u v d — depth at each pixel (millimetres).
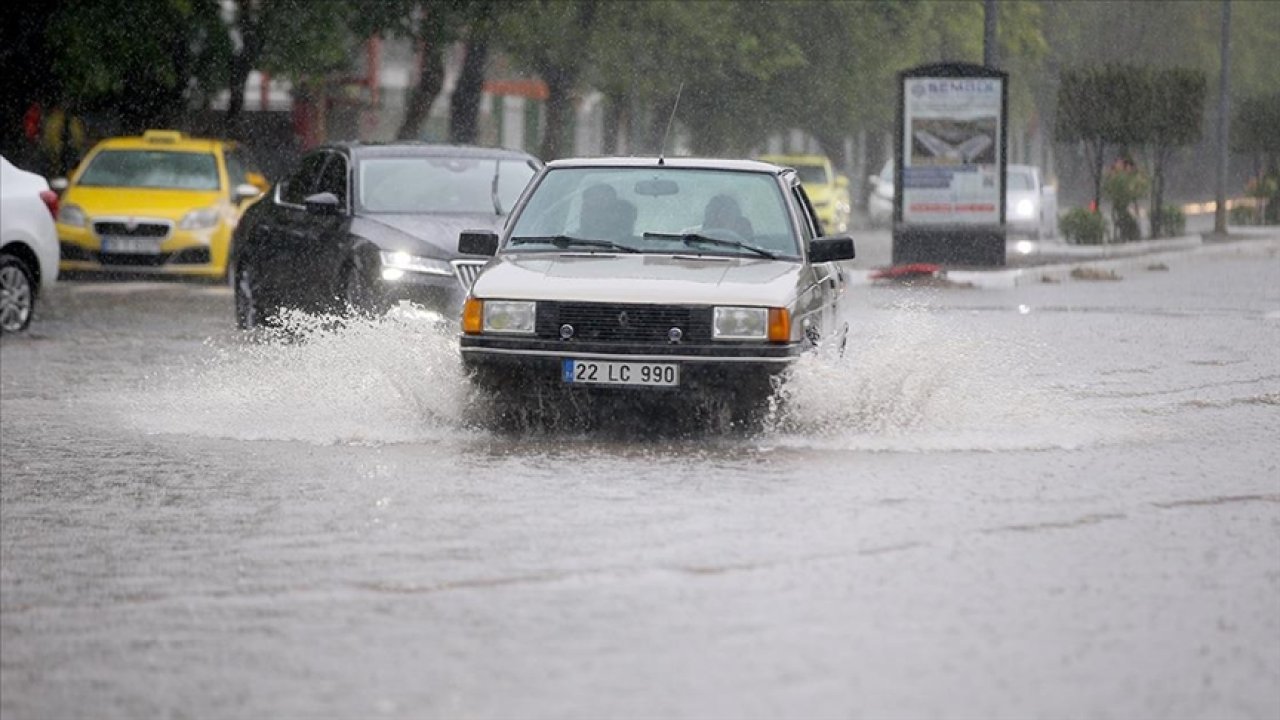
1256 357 50594
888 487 29000
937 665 18750
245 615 20844
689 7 123000
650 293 33750
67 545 24844
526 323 34031
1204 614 21078
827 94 150250
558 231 37125
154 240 76625
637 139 161875
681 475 30031
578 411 34406
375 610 21031
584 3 118875
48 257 57281
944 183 92688
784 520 26250
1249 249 126312
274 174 127000
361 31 107000
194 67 101750
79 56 92500
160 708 17312
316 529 25750
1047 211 146000
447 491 28625
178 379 44469
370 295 47500
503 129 196625
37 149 104750
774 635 19844
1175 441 34562
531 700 17469
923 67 92250
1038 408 38750
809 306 35062
